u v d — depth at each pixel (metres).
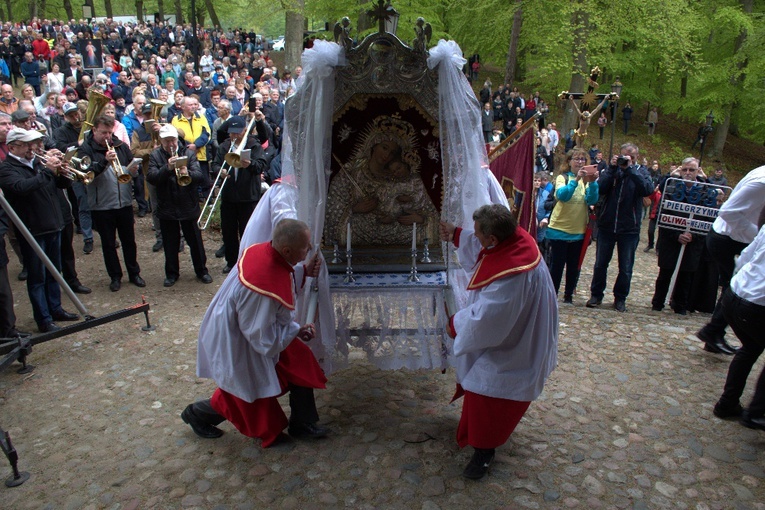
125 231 6.33
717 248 4.88
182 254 7.68
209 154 8.84
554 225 6.29
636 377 4.46
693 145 23.66
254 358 3.34
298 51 17.42
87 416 3.98
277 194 3.80
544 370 3.21
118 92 10.26
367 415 3.97
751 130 26.72
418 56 3.53
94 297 6.19
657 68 22.75
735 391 3.81
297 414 3.62
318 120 3.46
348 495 3.16
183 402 4.16
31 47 19.33
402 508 3.06
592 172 5.81
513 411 3.21
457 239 3.66
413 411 4.03
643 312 6.33
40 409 4.06
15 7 36.22
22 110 5.70
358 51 3.49
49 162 5.03
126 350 4.96
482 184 3.65
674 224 6.07
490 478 3.29
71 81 10.76
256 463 3.43
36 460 3.50
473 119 3.60
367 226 4.12
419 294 4.04
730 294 3.78
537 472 3.35
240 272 3.24
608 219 6.10
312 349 3.95
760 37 19.95
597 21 17.56
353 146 3.96
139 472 3.37
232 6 30.31
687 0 19.50
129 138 8.80
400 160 4.01
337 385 4.41
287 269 3.29
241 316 3.19
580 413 3.96
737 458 3.49
